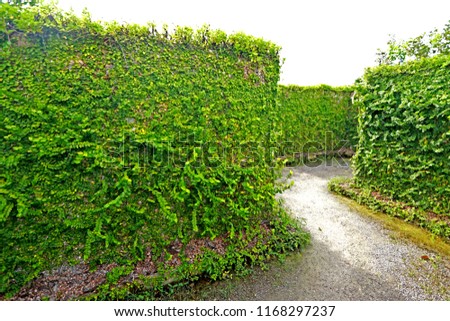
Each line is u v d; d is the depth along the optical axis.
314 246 3.00
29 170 1.79
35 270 1.89
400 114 3.77
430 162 3.37
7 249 1.80
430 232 3.31
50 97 1.83
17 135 1.72
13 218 1.80
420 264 2.64
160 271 2.22
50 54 1.83
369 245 3.03
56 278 1.97
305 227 3.48
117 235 2.14
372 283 2.34
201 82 2.43
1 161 1.68
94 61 1.97
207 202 2.55
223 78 2.58
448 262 2.67
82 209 1.98
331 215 3.89
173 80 2.28
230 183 2.59
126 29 2.08
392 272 2.51
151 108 2.16
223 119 2.57
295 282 2.37
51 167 1.84
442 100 3.21
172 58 2.28
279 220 3.12
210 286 2.30
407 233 3.31
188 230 2.46
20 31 1.75
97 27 1.95
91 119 1.96
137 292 2.14
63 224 1.94
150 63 2.17
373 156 4.29
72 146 1.86
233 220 2.73
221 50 2.57
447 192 3.25
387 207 3.91
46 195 1.86
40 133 1.79
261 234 2.86
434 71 3.40
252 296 2.18
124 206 2.14
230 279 2.40
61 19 1.84
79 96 1.91
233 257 2.58
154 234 2.27
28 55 1.77
